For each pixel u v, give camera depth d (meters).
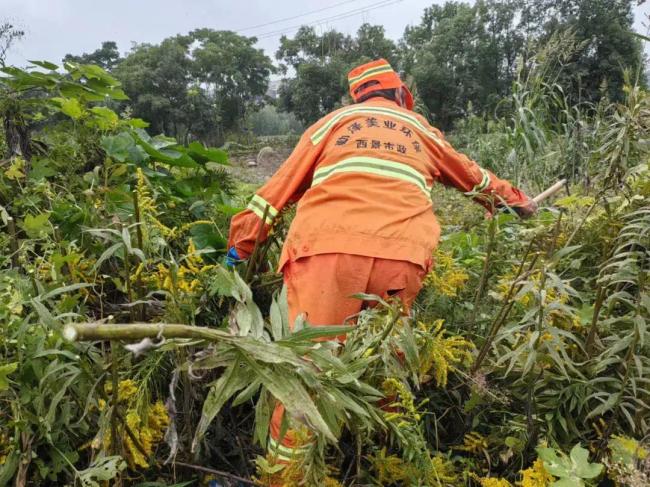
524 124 5.01
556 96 5.11
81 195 2.44
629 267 1.65
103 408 1.42
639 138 1.89
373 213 1.95
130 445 1.54
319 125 2.24
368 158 2.06
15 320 1.48
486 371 1.87
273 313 1.10
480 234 3.59
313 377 0.93
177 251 2.44
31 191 2.37
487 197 2.35
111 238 1.56
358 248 1.89
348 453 1.83
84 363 1.39
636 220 1.67
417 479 1.56
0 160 2.68
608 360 1.60
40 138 2.86
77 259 1.76
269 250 2.43
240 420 2.08
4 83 2.65
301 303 1.92
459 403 1.98
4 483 1.36
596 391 1.75
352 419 1.30
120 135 2.82
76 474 1.34
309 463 1.22
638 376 1.71
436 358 1.66
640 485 1.38
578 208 2.15
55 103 2.74
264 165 20.11
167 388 1.84
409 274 1.92
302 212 2.03
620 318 1.68
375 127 2.16
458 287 2.43
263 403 1.02
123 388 1.51
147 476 1.70
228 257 2.29
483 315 2.25
